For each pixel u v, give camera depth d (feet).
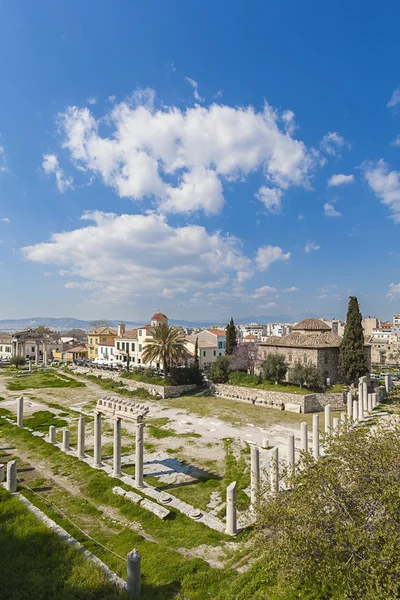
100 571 40.91
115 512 57.26
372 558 29.76
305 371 146.41
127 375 184.75
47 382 192.34
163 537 50.31
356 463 36.32
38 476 71.10
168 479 71.67
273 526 37.81
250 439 99.55
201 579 41.01
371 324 493.77
